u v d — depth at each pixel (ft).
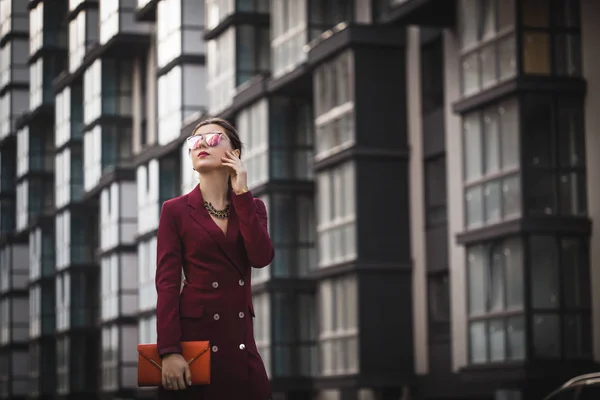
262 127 125.18
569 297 86.17
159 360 16.40
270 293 122.72
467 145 93.35
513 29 88.02
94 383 189.06
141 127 172.45
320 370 111.96
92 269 190.90
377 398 108.99
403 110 107.86
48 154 216.54
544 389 88.28
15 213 236.84
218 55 135.95
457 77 100.68
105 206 175.83
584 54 88.43
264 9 131.54
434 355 104.42
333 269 108.88
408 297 106.42
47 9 185.37
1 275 236.84
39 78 202.90
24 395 228.84
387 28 107.76
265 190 123.65
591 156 87.56
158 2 153.48
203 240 16.84
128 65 175.32
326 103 111.55
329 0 116.37
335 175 110.11
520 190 86.48
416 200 107.04
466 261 92.73
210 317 16.74
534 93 87.30
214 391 16.61
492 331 89.25
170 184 153.89
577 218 86.53
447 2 96.43
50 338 209.67
